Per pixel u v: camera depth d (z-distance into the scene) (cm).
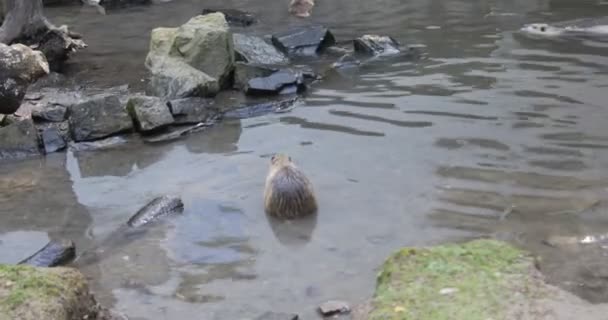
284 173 766
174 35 948
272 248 739
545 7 1111
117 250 745
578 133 820
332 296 706
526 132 824
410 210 759
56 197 796
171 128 869
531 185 772
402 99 885
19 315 630
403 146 819
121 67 1001
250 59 982
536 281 683
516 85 895
